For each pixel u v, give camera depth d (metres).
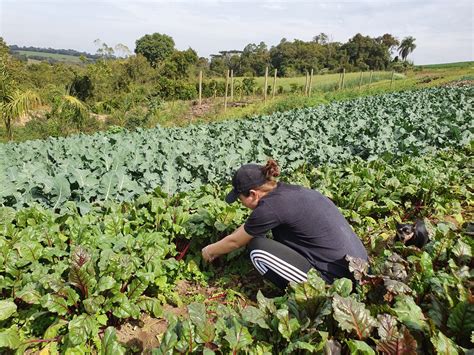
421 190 6.02
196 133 12.12
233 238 3.75
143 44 69.12
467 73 51.31
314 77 54.69
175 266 4.00
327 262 3.46
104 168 7.05
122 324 3.56
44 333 3.27
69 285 3.33
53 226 4.15
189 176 6.80
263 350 2.57
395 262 3.30
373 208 5.57
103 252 3.55
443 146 10.10
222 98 33.94
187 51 46.12
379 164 7.44
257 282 4.36
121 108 26.56
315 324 2.67
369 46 84.50
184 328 2.66
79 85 33.06
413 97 20.44
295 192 3.50
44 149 9.20
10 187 5.41
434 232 4.20
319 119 13.77
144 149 8.59
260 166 3.61
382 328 2.50
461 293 2.85
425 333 2.57
